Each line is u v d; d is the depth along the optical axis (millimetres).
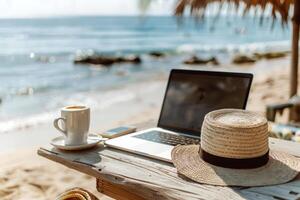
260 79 11852
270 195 1105
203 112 1817
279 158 1390
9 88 11617
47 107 8422
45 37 39750
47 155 1561
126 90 11125
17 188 3133
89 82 13250
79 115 1560
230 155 1262
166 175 1285
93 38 39656
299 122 3875
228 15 3262
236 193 1120
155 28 59562
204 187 1167
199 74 1925
